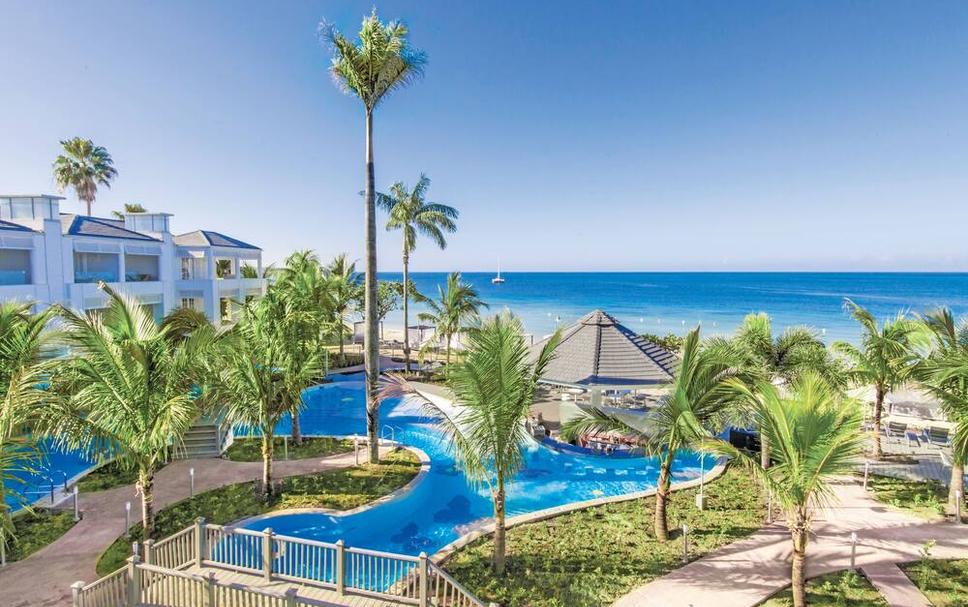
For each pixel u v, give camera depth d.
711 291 127.19
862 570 9.80
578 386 17.06
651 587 9.45
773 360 15.31
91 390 10.27
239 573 9.61
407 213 28.78
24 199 22.45
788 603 8.88
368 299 16.38
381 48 15.02
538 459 18.17
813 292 119.19
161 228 31.42
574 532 11.80
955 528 11.55
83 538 11.34
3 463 8.74
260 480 14.88
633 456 18.02
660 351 19.50
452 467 17.42
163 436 10.47
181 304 32.31
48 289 22.09
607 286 158.25
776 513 12.64
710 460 17.95
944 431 18.28
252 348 13.30
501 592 9.32
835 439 7.65
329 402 26.80
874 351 15.75
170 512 12.74
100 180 47.78
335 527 12.66
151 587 8.62
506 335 9.55
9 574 9.85
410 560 8.72
